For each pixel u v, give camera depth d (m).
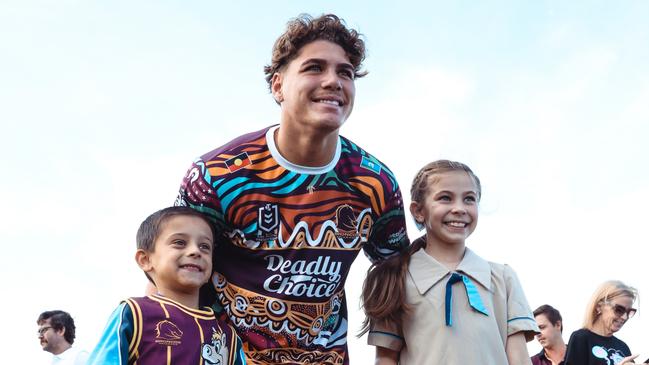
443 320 3.30
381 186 3.14
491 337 3.29
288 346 2.95
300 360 2.96
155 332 2.66
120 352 2.56
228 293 3.00
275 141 3.02
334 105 2.87
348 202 3.06
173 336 2.67
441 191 3.52
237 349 2.87
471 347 3.24
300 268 2.95
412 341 3.35
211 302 3.07
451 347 3.24
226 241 3.03
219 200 2.95
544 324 6.33
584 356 5.05
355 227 3.07
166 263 2.84
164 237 2.88
